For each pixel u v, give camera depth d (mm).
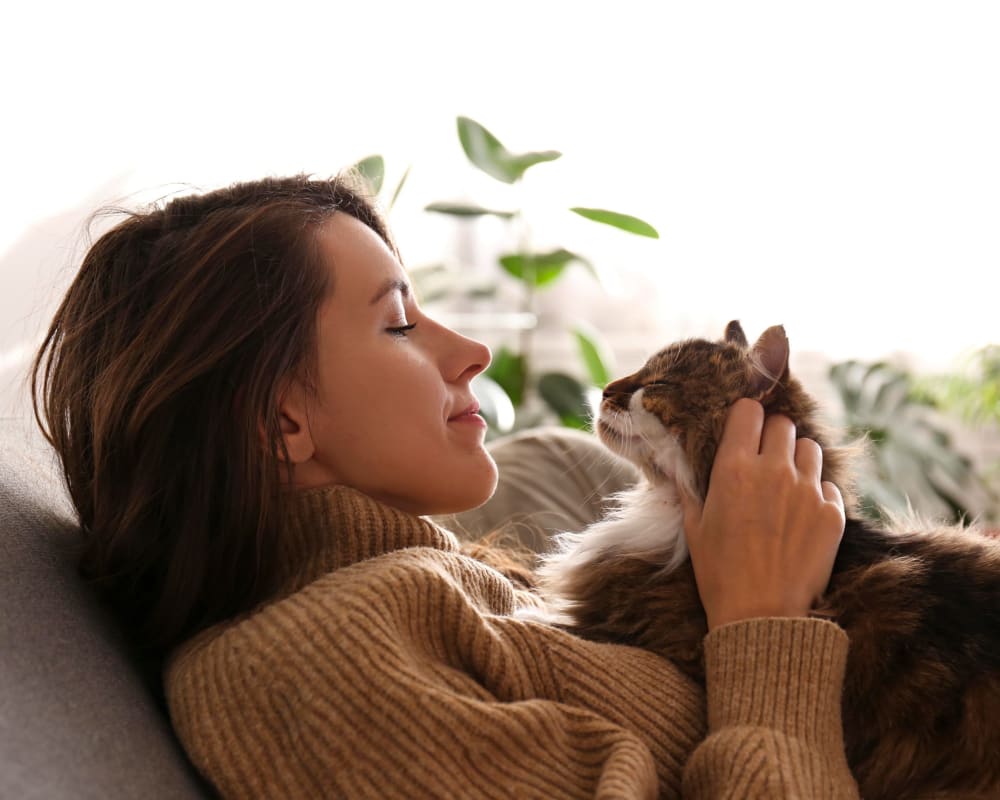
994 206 2986
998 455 3139
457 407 1108
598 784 817
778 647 926
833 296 3123
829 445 1284
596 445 1923
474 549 1396
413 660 853
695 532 1125
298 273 1009
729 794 803
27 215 2494
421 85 3168
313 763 804
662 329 3357
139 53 2668
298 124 2984
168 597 999
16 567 948
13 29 2496
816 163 3074
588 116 3199
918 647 1027
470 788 792
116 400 1000
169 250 1044
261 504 984
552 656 952
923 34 2953
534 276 2867
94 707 837
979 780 973
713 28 3082
